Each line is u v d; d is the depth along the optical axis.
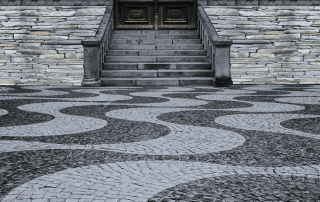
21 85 11.60
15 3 13.98
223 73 10.88
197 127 4.61
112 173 2.81
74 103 6.91
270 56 12.58
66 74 11.93
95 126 4.66
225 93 8.89
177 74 12.02
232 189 2.47
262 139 3.95
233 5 14.64
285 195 2.36
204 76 12.02
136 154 3.36
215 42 10.76
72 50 12.27
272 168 2.93
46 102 7.03
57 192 2.41
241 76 12.24
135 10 15.55
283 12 13.66
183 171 2.86
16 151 3.43
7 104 6.71
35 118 5.23
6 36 12.59
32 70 12.03
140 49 13.53
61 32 12.81
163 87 10.77
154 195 2.36
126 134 4.20
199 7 14.41
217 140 3.91
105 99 7.59
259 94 8.62
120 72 12.02
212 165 3.02
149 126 4.68
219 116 5.44
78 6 14.00
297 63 12.55
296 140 3.91
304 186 2.52
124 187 2.51
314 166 2.98
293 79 12.30
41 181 2.62
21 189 2.46
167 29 15.49
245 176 2.73
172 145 3.69
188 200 2.28
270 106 6.51
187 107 6.39
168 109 6.15
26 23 13.02
